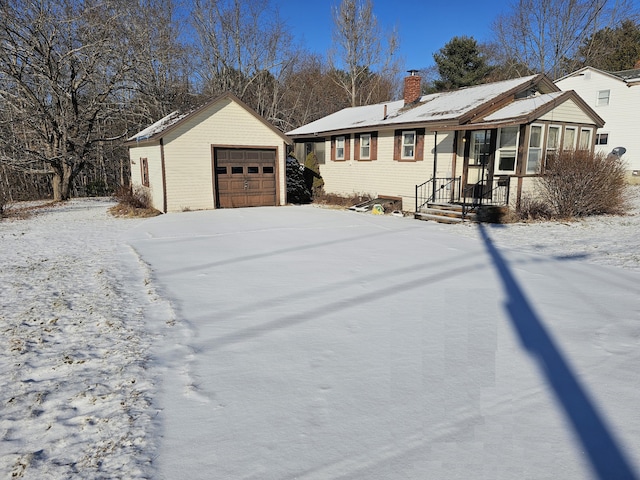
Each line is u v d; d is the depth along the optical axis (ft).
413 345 12.75
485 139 41.81
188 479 7.51
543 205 38.63
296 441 8.50
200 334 13.91
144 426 9.07
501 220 37.70
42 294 18.39
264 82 113.50
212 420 9.25
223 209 52.37
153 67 84.17
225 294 18.07
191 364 11.85
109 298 17.70
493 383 10.50
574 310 15.39
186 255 26.09
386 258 24.38
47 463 7.96
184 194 50.44
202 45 103.60
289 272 21.50
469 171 43.80
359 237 31.78
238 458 8.04
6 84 66.13
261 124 54.13
